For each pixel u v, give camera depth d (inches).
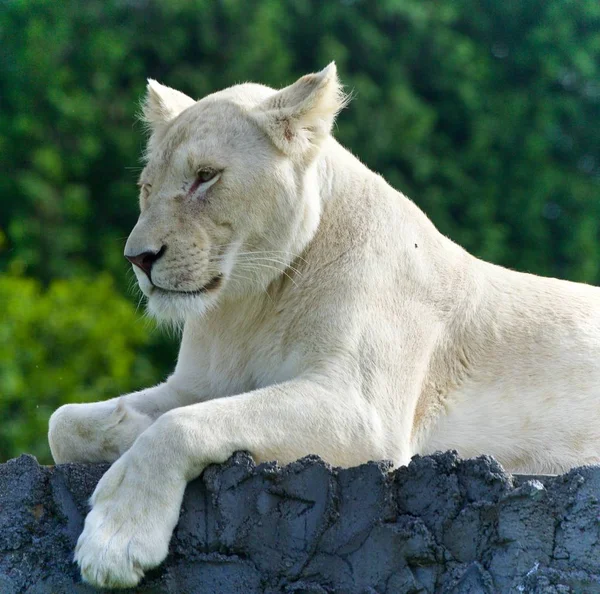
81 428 384.5
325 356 381.7
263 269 396.5
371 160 1138.0
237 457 331.0
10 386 822.5
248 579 321.7
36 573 330.3
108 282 940.0
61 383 858.1
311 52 1204.5
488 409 408.8
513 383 412.5
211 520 327.9
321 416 362.3
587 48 1310.3
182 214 385.4
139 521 321.1
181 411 340.2
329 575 318.0
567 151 1302.9
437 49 1242.0
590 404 410.9
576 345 420.8
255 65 1148.5
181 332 444.5
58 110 1119.6
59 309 890.1
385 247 405.4
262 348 399.5
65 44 1152.8
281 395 361.1
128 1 1198.3
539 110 1261.1
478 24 1310.3
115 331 898.7
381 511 317.7
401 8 1229.1
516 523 306.7
